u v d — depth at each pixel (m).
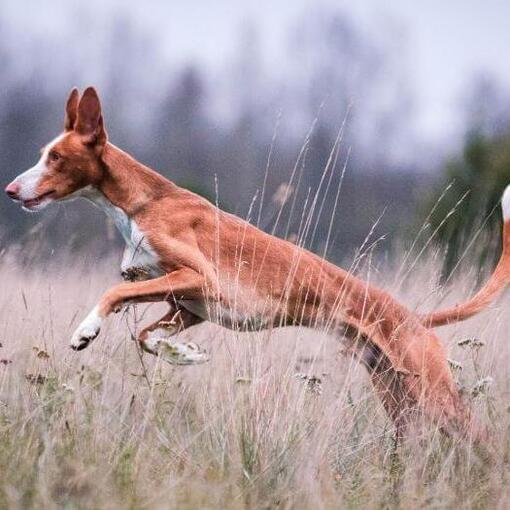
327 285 11.35
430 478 9.39
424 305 12.13
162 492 8.02
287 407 9.59
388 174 60.50
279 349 10.88
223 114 65.81
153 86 68.56
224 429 9.33
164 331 11.09
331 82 64.81
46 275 15.21
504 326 12.34
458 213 23.11
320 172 57.03
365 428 10.20
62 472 8.29
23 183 11.07
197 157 62.72
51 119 66.38
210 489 8.23
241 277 11.18
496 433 10.14
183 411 10.20
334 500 8.38
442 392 10.62
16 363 10.66
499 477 9.19
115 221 11.30
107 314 10.34
